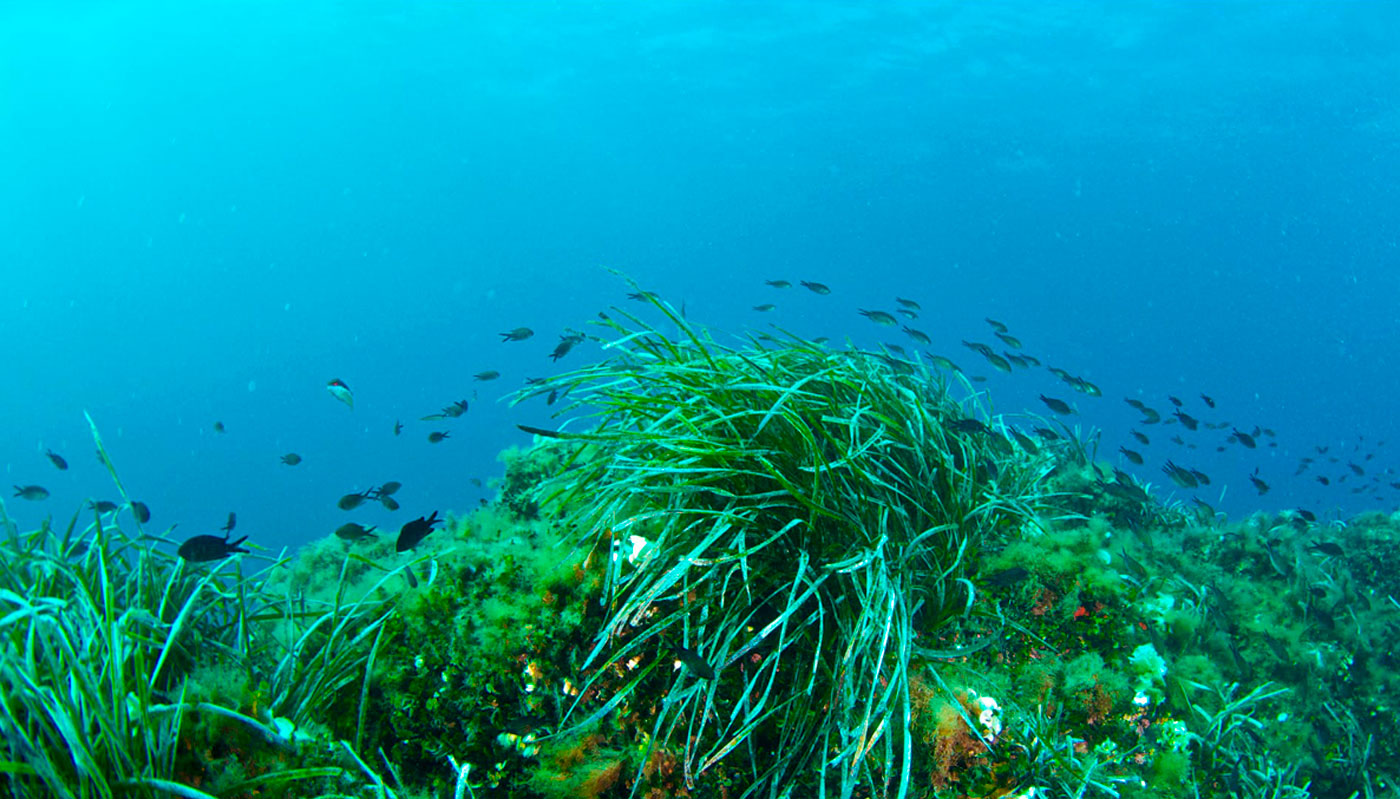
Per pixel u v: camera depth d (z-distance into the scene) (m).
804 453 3.03
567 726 2.59
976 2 39.25
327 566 4.79
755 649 2.74
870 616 2.53
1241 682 4.08
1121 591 3.54
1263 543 5.55
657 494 2.95
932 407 4.12
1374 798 4.18
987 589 3.22
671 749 2.61
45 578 2.68
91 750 1.80
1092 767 2.81
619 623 2.70
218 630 2.84
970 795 2.65
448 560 3.00
